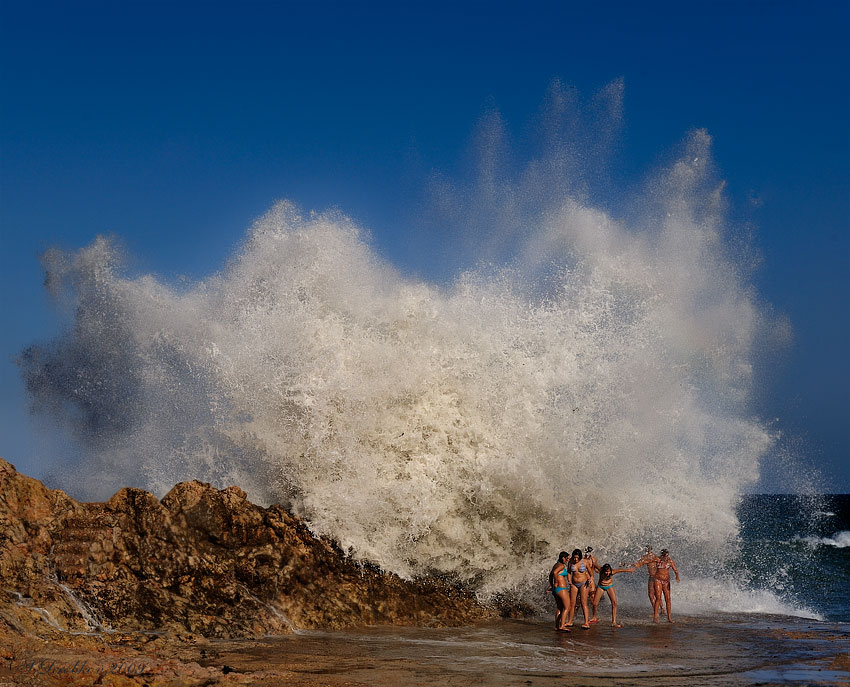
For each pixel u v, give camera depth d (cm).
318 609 1176
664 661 979
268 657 926
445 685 811
